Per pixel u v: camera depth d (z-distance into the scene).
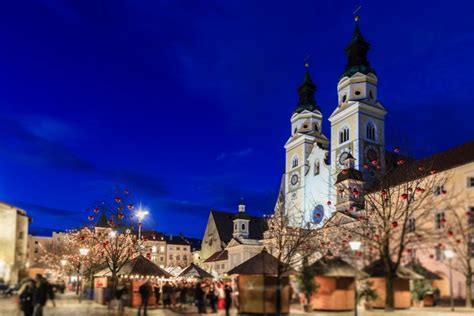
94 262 60.50
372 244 36.91
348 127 84.12
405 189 48.31
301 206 91.19
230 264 99.38
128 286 34.62
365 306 31.92
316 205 87.50
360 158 80.38
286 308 28.88
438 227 44.53
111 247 54.03
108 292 34.38
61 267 65.38
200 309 30.14
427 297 35.50
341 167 82.81
